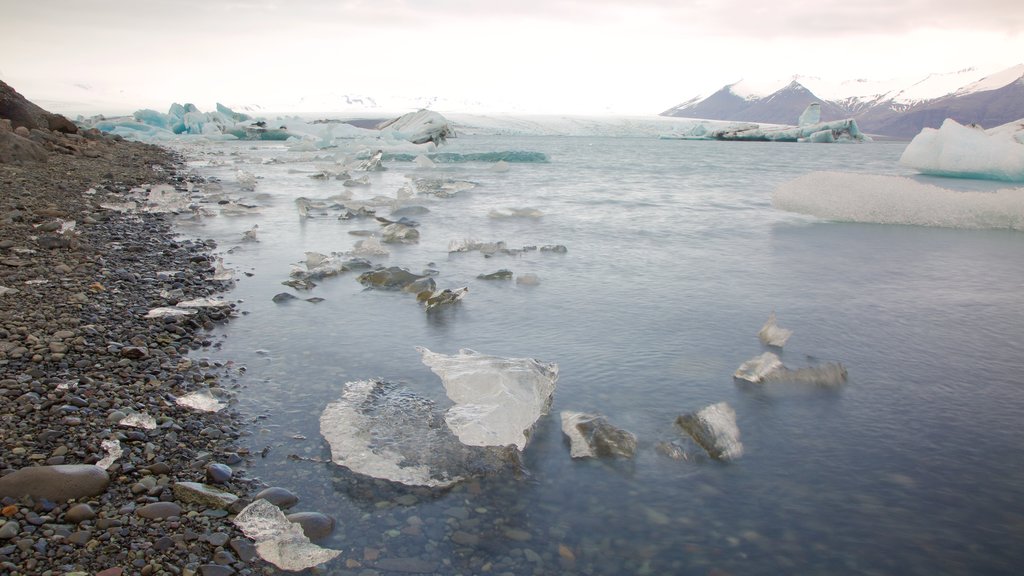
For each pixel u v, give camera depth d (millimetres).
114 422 2805
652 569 2025
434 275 5652
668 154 28328
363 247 6418
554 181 14516
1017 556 2092
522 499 2398
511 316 4492
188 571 1942
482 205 10336
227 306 4582
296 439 2781
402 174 16281
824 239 7473
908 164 18562
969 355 3820
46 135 15711
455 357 3268
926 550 2121
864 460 2674
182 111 42344
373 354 3762
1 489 2227
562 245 6875
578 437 2801
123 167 14133
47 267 5211
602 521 2273
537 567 2029
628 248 6906
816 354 3830
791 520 2283
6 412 2822
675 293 5121
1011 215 8234
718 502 2393
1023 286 5387
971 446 2783
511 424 2764
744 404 3189
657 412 3090
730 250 6844
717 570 2023
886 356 3807
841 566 2049
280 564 2004
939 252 6789
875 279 5613
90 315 4137
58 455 2514
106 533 2090
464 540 2154
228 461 2592
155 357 3584
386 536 2162
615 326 4309
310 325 4258
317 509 2301
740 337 4117
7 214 7082
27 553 1964
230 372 3469
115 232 6953
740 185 13836
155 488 2354
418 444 2752
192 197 10781
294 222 8359
